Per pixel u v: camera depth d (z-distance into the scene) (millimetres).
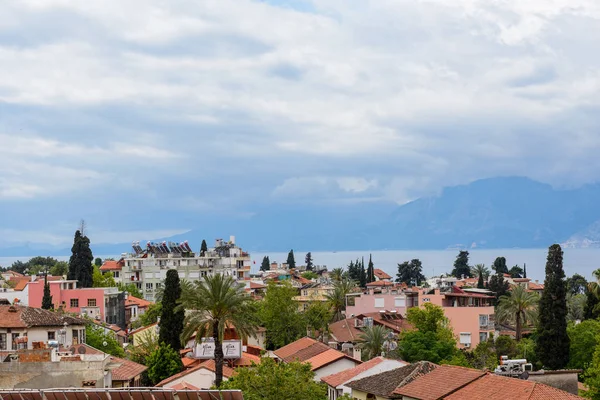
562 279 136250
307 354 121875
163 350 116062
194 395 50250
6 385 66312
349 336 169250
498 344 145750
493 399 64875
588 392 94062
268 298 170875
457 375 73812
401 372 83125
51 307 159125
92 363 67312
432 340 135875
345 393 86938
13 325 89625
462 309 172375
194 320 108875
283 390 84188
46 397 50812
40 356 68438
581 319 179125
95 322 144750
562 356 133750
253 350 144125
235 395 50000
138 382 94938
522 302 160375
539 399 62281
